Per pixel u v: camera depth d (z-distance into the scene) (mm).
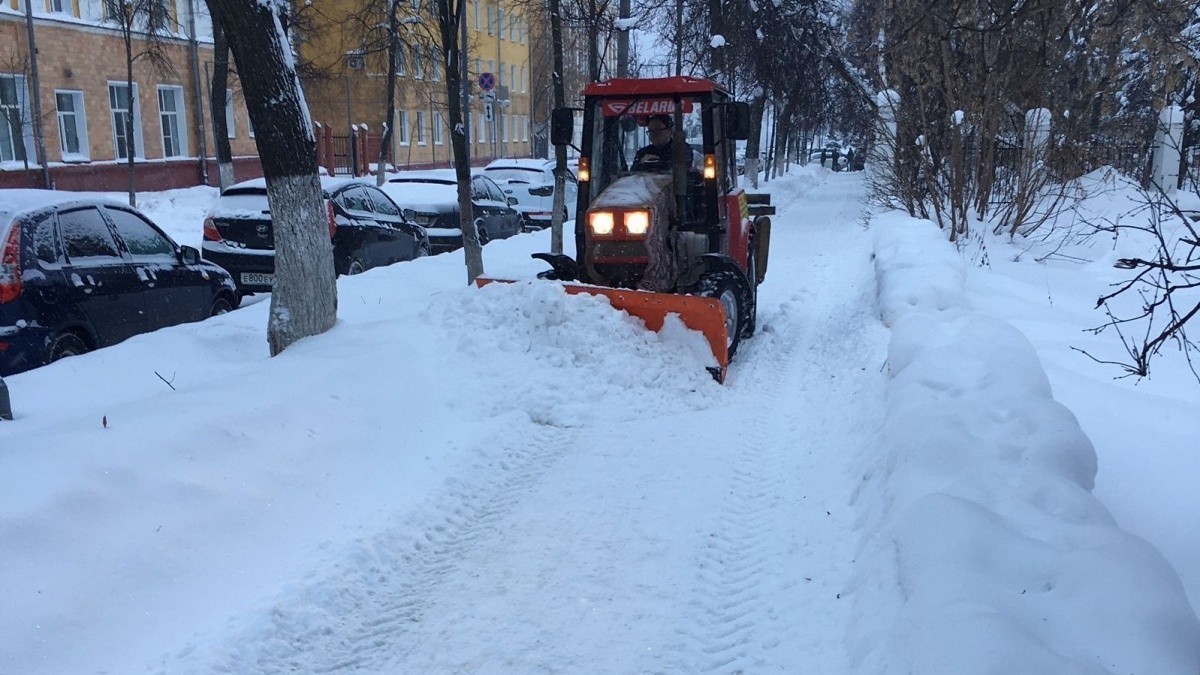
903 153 14867
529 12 17609
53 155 23000
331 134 32562
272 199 7168
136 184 25453
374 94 36875
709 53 21438
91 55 24109
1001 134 14477
